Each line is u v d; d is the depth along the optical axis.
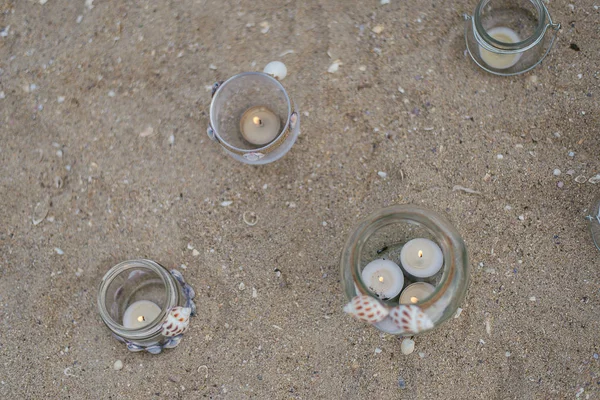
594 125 1.00
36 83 1.02
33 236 1.00
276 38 1.03
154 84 1.02
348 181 1.01
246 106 0.99
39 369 0.99
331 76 1.02
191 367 0.98
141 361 0.98
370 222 0.90
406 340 0.98
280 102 0.98
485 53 1.00
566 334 0.98
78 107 1.02
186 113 1.02
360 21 1.02
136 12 1.03
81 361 0.99
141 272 0.97
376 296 0.91
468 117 1.01
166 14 1.03
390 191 1.00
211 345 0.99
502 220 1.00
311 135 1.01
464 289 0.88
